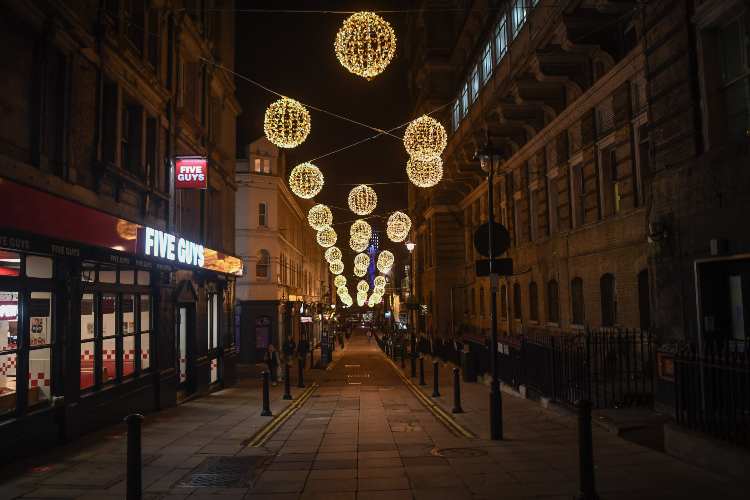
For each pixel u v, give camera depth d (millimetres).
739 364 7234
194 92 19578
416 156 17375
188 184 16688
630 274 15516
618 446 9148
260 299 37500
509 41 24266
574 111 18828
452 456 9180
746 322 8805
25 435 9508
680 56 10047
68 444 10633
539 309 22656
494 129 24203
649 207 11086
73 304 11102
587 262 18281
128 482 6105
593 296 17891
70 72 11188
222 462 9102
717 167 9070
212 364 21078
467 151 31406
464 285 38656
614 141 16391
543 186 22172
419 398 18266
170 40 16859
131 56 13586
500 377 19688
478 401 16641
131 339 14164
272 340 37469
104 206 12570
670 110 10359
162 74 16172
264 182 38031
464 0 35188
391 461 8977
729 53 9289
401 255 76000
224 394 19922
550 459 8664
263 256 38094
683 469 7688
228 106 24125
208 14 20844
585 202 18391
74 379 11070
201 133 19547
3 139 9367
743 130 9008
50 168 10586
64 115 10938
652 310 11062
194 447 10391
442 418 13688
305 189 19094
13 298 9586
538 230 22906
